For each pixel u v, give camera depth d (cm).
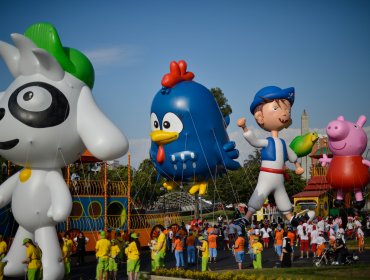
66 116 1892
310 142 2895
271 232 3684
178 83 2775
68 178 3222
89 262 2934
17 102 1866
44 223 1944
